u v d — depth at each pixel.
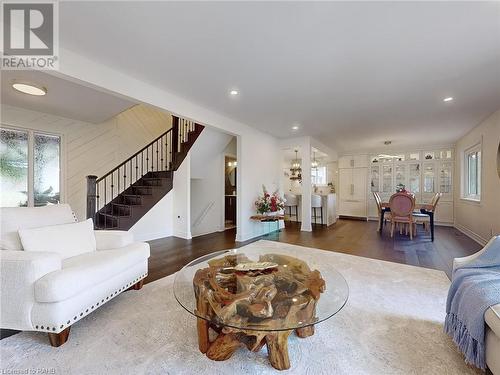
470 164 5.29
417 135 5.39
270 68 2.41
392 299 2.15
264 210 4.81
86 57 2.21
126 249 2.22
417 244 4.20
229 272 1.74
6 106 3.61
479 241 4.35
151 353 1.47
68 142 4.28
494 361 1.16
